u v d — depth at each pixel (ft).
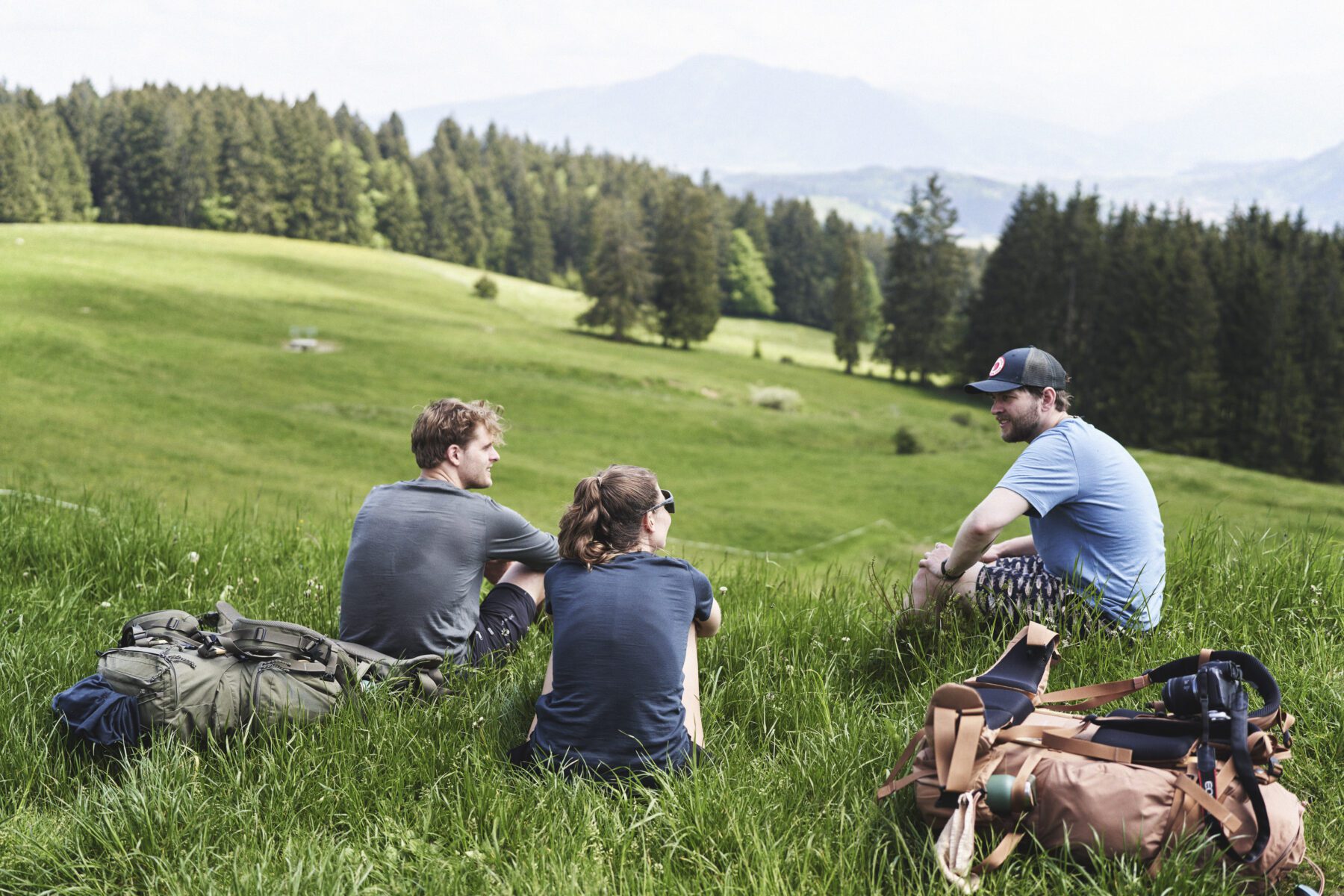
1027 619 11.45
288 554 17.60
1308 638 11.29
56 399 172.24
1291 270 261.44
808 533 136.36
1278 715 7.93
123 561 15.60
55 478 111.55
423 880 7.50
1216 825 7.15
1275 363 252.01
